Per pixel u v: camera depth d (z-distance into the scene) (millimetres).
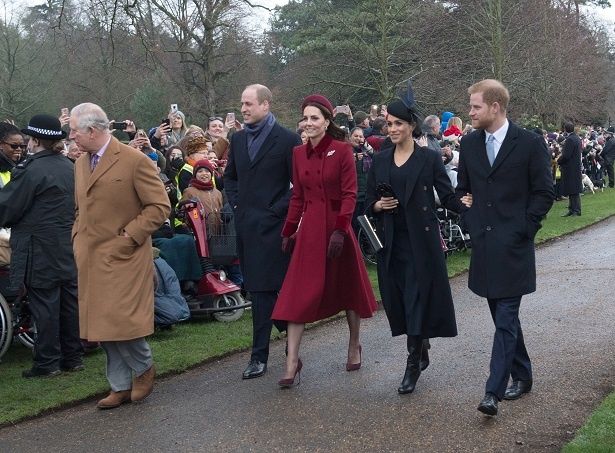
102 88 22344
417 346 5230
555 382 5262
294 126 24656
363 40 22562
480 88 4789
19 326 6445
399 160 5195
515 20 21375
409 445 4297
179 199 7918
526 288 4738
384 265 5219
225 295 7574
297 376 5590
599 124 34625
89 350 6633
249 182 5668
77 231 5129
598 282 8734
